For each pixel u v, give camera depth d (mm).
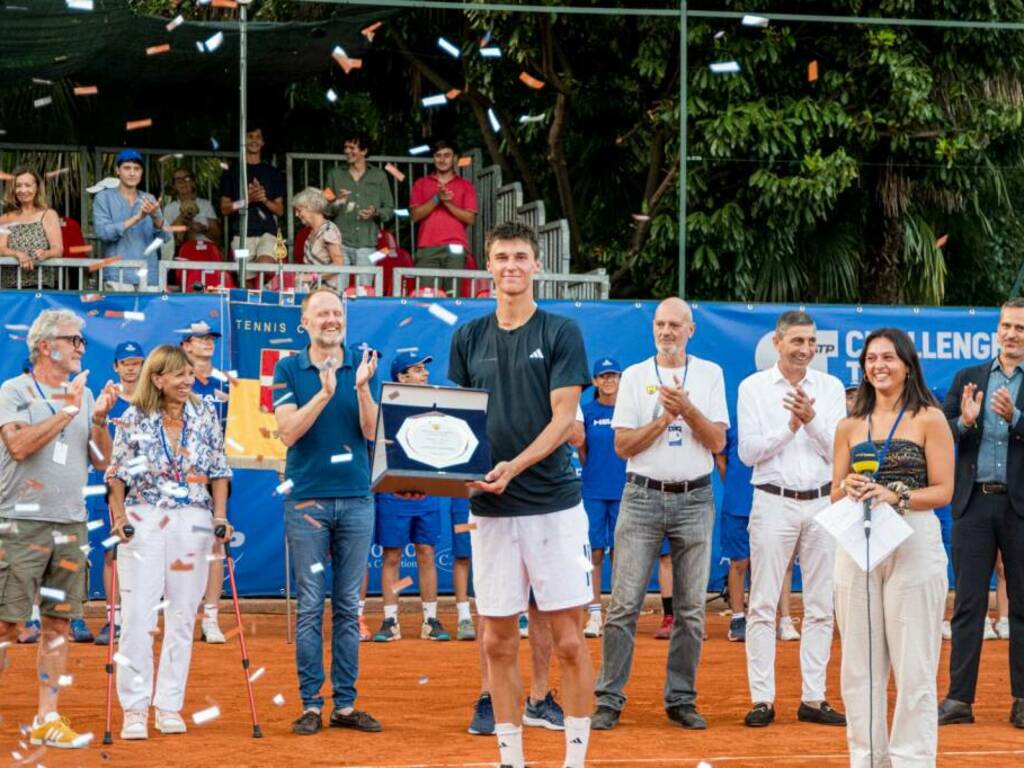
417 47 20844
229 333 14008
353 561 9219
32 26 15742
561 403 7383
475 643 13445
